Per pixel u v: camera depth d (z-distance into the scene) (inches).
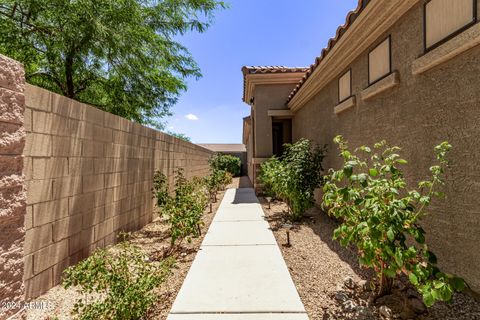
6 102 87.4
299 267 150.2
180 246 189.5
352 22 169.2
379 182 105.0
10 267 87.1
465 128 104.5
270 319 102.7
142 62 343.0
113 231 190.7
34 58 321.7
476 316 97.6
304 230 227.1
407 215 98.5
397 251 90.0
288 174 256.5
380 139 166.6
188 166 417.7
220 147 1641.2
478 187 99.8
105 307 91.7
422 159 128.3
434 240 121.4
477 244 100.5
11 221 88.0
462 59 105.3
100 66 346.6
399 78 145.3
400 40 144.4
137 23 313.9
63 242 137.9
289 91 419.8
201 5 378.9
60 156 136.5
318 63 245.4
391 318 98.7
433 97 120.8
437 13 116.7
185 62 437.4
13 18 273.7
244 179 823.1
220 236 211.6
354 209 109.1
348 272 142.9
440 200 117.6
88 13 258.7
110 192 187.2
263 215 288.4
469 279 104.3
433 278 117.4
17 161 91.1
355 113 203.0
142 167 243.4
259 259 161.9
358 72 197.2
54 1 254.5
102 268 103.3
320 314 105.3
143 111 462.0
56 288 129.3
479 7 96.3
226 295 120.3
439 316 99.3
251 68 406.3
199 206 216.7
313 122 320.2
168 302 117.5
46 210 126.6
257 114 422.6
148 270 113.2
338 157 238.4
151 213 264.1
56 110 133.8
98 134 172.1
